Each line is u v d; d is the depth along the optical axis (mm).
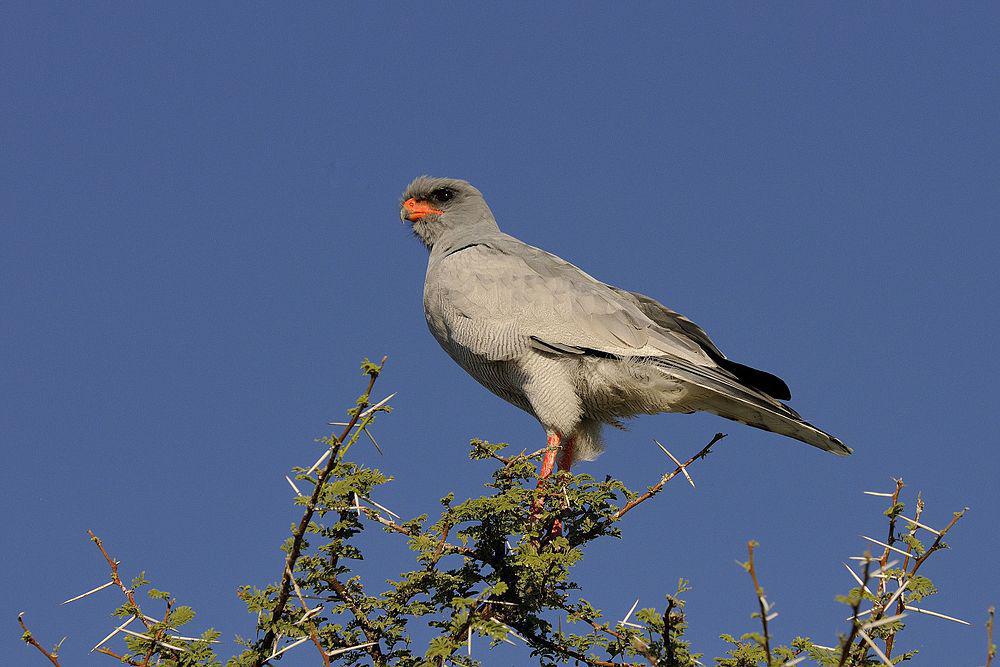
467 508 7934
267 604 7535
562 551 8117
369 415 7008
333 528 7762
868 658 7531
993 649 5801
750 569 5797
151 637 6965
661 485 9000
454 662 7293
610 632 7871
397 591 7820
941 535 7199
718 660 7559
